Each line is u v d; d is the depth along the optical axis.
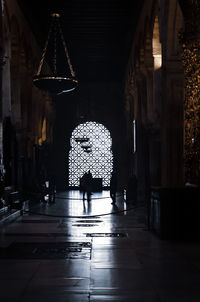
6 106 15.78
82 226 12.04
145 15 16.88
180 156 12.00
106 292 5.27
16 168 17.41
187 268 6.59
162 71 12.30
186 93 9.59
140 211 17.00
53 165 32.69
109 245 8.76
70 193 30.00
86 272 6.35
